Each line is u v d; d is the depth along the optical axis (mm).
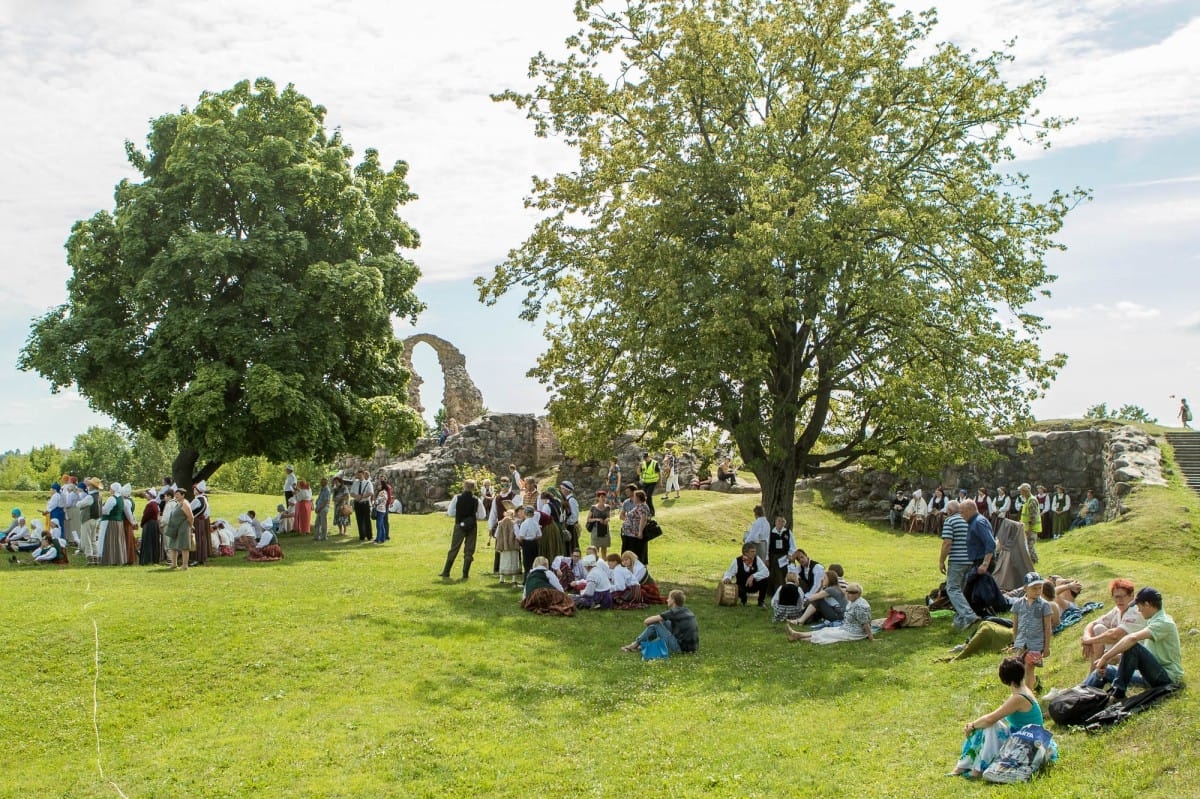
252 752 10914
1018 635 12445
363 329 27406
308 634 15344
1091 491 32875
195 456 28297
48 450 82125
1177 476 32188
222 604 16641
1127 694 9617
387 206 30141
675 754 10398
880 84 21375
